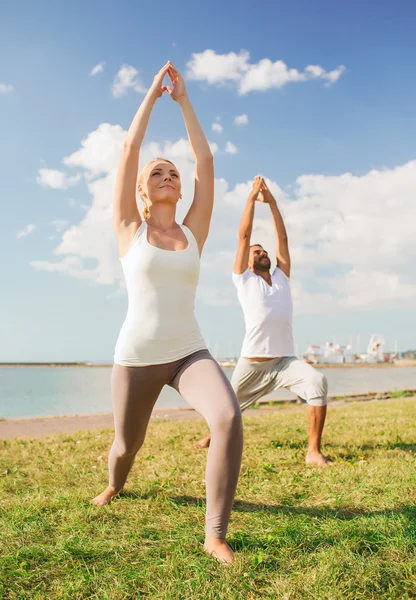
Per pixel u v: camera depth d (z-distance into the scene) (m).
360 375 51.88
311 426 4.85
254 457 5.02
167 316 2.81
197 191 3.20
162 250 2.82
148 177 3.05
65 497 3.52
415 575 2.21
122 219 2.97
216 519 2.49
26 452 5.55
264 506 3.38
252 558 2.39
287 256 5.55
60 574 2.37
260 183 5.50
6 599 2.15
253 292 5.23
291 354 5.21
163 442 6.00
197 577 2.21
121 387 2.90
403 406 10.98
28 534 2.82
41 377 51.22
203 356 2.81
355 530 2.67
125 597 2.13
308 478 4.14
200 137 3.27
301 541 2.60
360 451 5.30
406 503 3.25
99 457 5.17
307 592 2.10
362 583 2.15
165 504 3.41
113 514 3.16
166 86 3.28
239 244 5.41
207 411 2.54
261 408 12.46
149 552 2.55
